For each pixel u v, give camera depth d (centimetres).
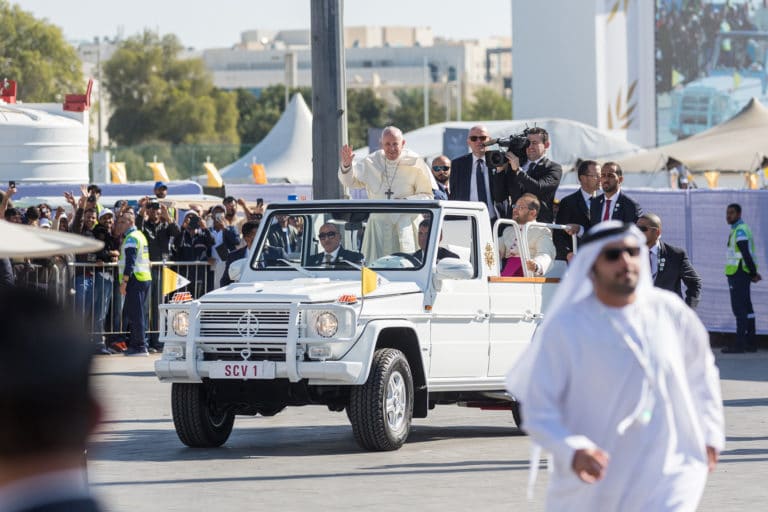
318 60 4034
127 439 3397
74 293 5169
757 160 8575
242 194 8956
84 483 696
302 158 12238
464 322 3312
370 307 3083
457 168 3797
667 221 6488
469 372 3334
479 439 3400
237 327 3088
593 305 1413
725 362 5597
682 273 3759
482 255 3384
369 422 3070
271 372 3034
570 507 1409
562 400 1409
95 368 662
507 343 3425
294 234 3409
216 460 3023
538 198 3688
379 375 3066
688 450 1422
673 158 8812
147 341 5903
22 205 7112
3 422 643
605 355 1384
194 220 6106
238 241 5956
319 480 2722
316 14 4038
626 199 3672
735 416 3781
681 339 1439
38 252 1053
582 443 1336
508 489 2605
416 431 3594
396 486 2642
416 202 3328
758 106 9331
